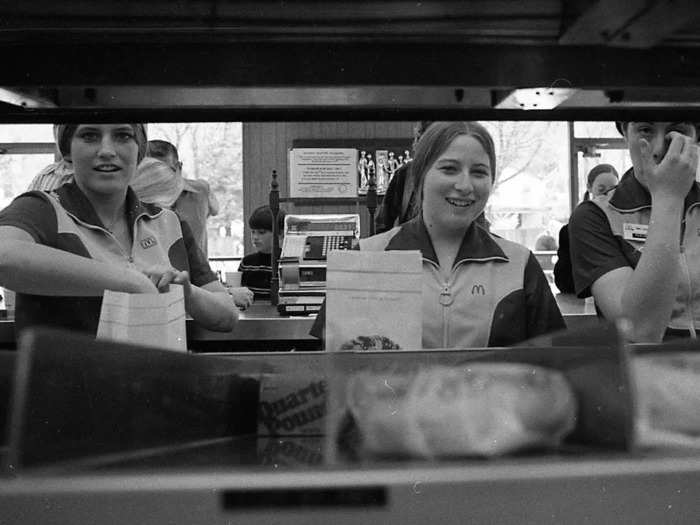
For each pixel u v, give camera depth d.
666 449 0.36
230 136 4.59
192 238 1.33
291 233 1.88
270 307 1.75
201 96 0.79
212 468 0.33
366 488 0.32
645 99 0.80
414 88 0.76
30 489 0.31
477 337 1.01
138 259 1.13
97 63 0.73
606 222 1.23
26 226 0.98
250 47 0.73
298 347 1.38
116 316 0.69
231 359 0.62
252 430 0.63
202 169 4.64
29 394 0.34
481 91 0.77
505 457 0.39
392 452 0.43
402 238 1.07
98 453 0.41
